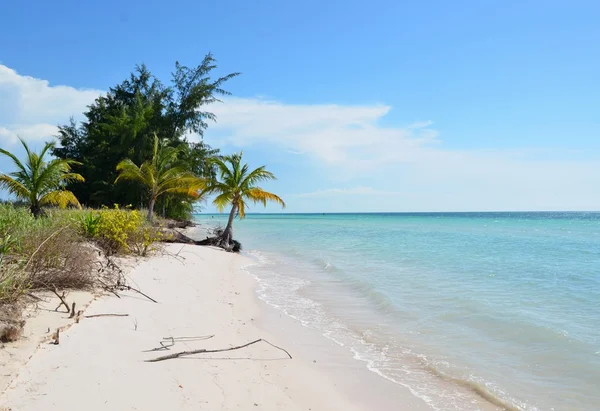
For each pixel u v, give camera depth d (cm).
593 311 855
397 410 475
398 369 595
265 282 1279
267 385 508
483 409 478
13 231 795
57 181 1819
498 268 1469
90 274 771
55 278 696
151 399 408
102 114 3781
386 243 2572
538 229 4253
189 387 456
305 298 1052
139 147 3225
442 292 1058
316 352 660
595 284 1159
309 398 496
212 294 995
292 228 4881
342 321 836
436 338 715
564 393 503
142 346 547
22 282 598
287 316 874
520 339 691
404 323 808
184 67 3572
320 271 1504
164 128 3488
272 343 686
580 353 615
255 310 910
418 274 1349
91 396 389
